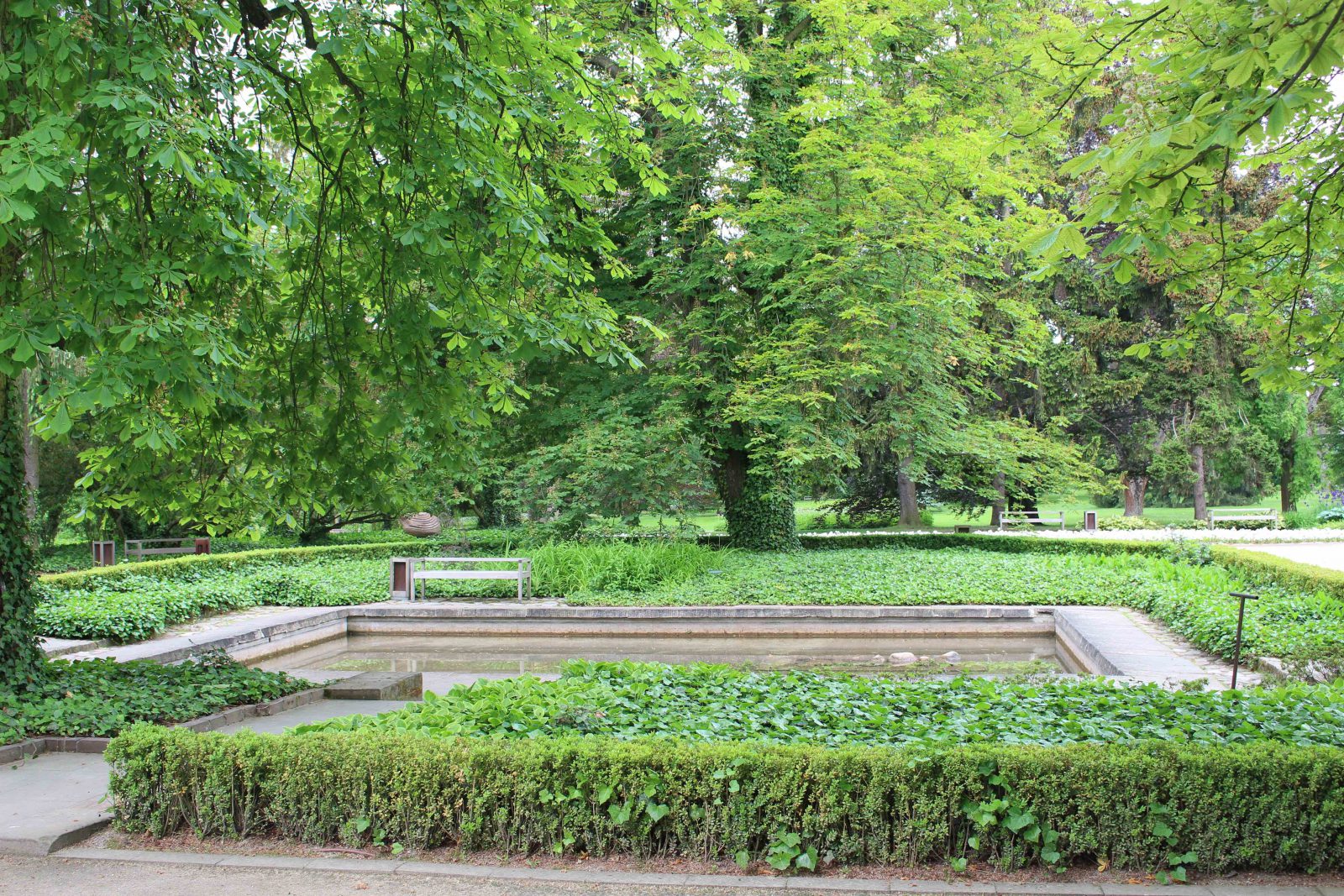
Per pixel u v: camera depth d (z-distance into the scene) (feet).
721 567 58.75
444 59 21.07
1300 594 41.42
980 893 13.38
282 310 26.96
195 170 18.56
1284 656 29.55
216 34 23.62
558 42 24.12
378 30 22.20
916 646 44.88
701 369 60.85
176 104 19.21
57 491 74.28
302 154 29.32
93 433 25.12
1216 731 18.07
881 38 55.67
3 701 23.00
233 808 15.93
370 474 27.94
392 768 15.40
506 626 48.88
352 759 15.52
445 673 38.75
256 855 15.21
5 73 17.31
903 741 17.89
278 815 15.74
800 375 49.42
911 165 45.29
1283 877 13.79
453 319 24.67
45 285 20.79
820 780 14.47
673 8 30.73
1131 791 14.05
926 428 58.13
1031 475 68.74
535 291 26.03
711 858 14.69
